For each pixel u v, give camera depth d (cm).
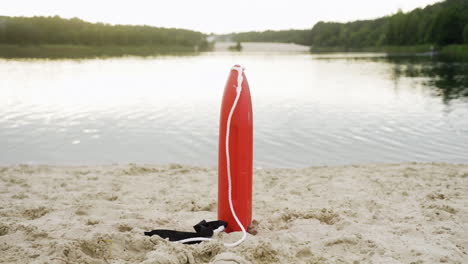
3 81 2094
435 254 286
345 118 1136
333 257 288
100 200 459
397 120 1105
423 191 499
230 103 316
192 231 345
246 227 336
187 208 436
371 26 15100
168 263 256
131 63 4109
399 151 795
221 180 330
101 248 282
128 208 427
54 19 9375
